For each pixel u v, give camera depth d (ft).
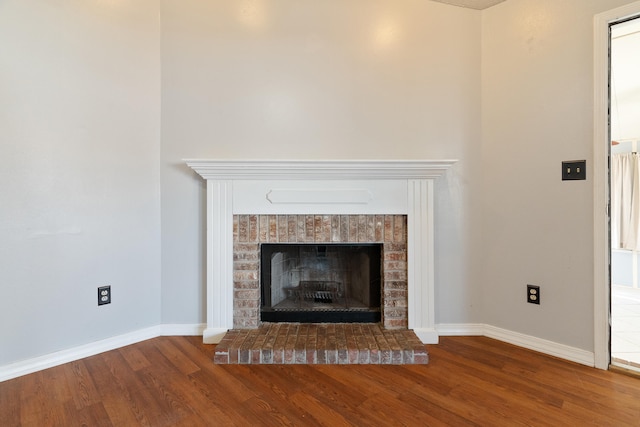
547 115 6.37
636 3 5.33
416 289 7.02
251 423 4.37
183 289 7.40
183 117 7.23
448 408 4.69
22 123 5.71
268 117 7.18
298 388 5.22
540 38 6.43
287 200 6.97
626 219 12.89
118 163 6.78
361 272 7.85
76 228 6.31
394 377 5.55
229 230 7.06
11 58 5.58
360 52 7.16
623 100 11.97
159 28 7.20
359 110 7.19
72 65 6.19
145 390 5.18
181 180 7.32
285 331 6.99
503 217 7.00
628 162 12.75
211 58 7.17
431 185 6.96
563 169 6.20
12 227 5.66
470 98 7.22
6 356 5.60
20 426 4.33
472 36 7.20
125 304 6.92
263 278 7.52
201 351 6.60
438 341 7.02
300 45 7.14
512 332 6.94
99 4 6.47
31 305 5.84
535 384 5.31
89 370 5.83
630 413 4.54
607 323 5.76
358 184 6.95
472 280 7.34
